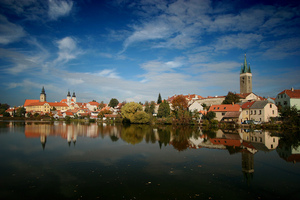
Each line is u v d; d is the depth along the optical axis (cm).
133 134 4938
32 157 2514
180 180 1722
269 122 6388
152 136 4538
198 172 1934
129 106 10150
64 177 1788
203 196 1417
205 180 1720
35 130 5831
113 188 1545
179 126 7769
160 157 2525
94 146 3266
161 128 6769
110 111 14412
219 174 1877
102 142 3672
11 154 2673
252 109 7494
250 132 5288
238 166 2136
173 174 1875
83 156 2575
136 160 2380
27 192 1472
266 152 2819
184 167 2102
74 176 1814
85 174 1870
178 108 9956
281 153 2758
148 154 2692
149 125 8544
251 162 2291
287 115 5872
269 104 7138
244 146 3272
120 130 6003
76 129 6281
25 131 5519
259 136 4475
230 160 2383
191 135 4719
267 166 2139
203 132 5381
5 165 2155
